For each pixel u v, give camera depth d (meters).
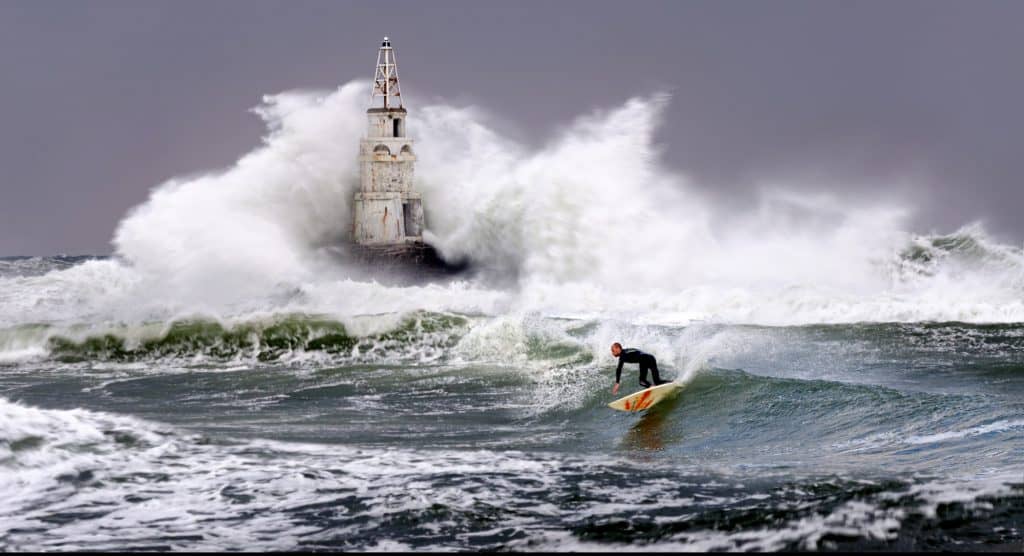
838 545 41.97
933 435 64.19
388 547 43.88
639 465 58.09
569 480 54.22
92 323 102.00
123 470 54.34
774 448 63.28
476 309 118.00
